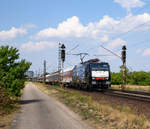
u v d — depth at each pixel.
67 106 16.17
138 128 8.77
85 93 28.11
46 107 15.52
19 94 17.03
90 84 30.97
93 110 13.59
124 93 26.95
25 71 17.83
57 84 61.78
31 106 16.05
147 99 19.05
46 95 28.59
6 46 17.47
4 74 17.05
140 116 10.56
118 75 75.62
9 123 9.89
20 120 10.61
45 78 91.00
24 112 13.16
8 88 16.53
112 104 16.31
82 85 36.16
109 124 9.66
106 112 12.45
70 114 12.45
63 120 10.64
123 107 13.45
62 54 39.97
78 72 38.69
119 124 9.47
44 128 8.89
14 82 16.58
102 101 18.47
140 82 71.75
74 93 26.80
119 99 19.84
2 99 14.66
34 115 12.09
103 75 31.25
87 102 17.62
